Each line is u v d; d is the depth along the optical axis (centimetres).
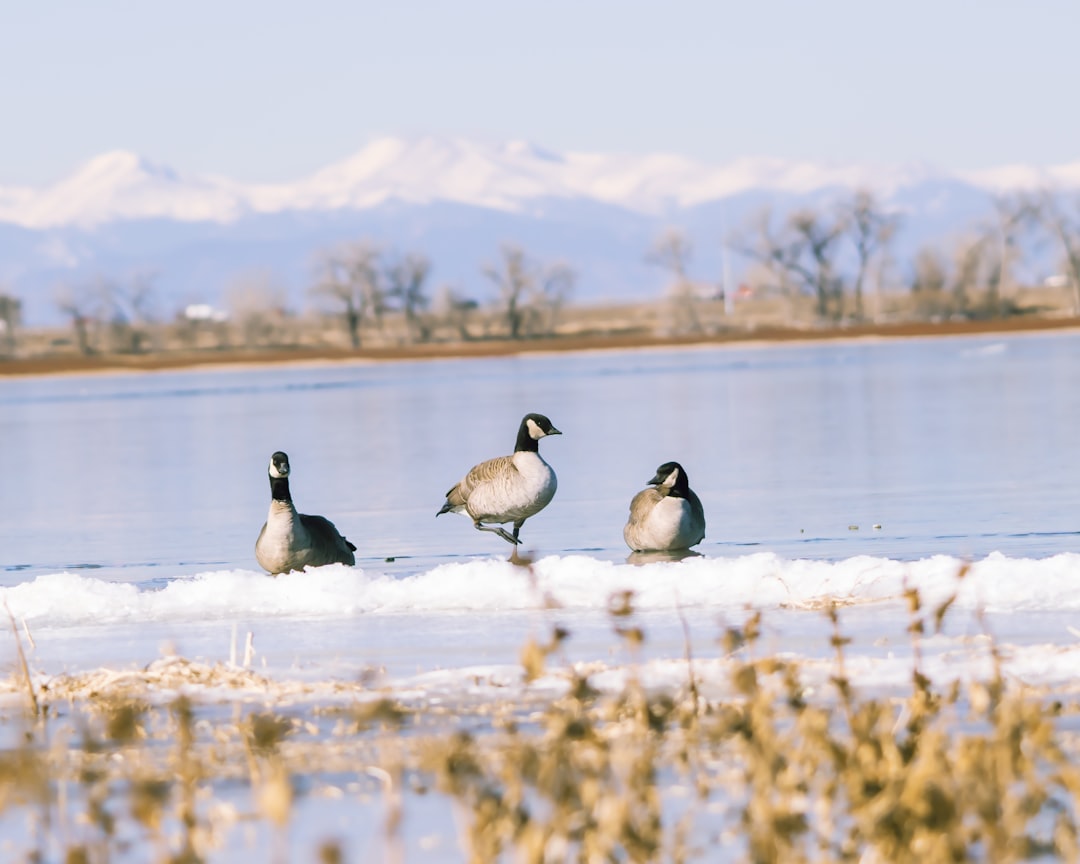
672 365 8350
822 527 1938
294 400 6034
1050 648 1025
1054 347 8600
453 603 1310
